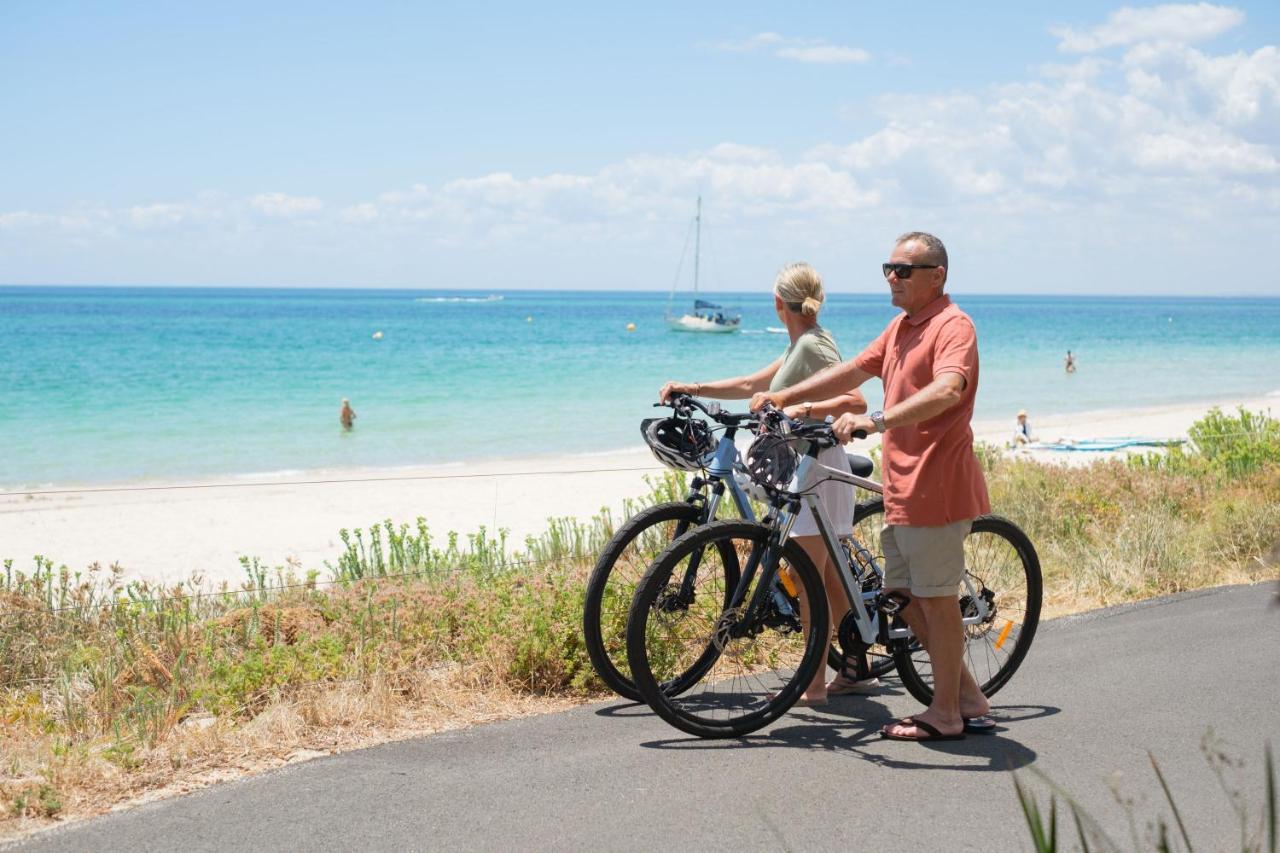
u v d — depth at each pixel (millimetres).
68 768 3881
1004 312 192875
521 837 3439
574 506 15062
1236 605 6629
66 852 3314
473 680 5148
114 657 5270
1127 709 4711
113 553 12461
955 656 4422
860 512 5309
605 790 3836
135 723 4418
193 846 3361
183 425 29500
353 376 45906
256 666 4914
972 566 5293
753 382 5391
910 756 4215
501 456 23703
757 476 4590
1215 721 4520
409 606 6020
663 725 4613
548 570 7133
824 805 3713
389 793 3793
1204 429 14633
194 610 6844
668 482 9156
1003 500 9484
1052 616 6680
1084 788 3846
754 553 4625
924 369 4395
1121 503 9453
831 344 4992
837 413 4848
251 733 4324
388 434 27797
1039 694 4992
